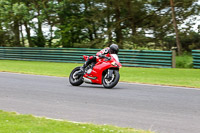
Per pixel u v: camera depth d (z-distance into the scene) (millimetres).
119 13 54625
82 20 56438
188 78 26531
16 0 58469
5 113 12719
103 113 13164
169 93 18422
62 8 56625
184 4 49125
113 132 9828
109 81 20156
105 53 20250
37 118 11812
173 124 11375
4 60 49656
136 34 52812
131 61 38375
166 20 51312
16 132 9602
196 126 11109
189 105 14812
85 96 17219
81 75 21047
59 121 11320
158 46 53031
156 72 31406
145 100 16078
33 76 27562
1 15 55500
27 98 16656
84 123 11094
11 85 21547
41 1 58625
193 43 52281
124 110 13734
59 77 27031
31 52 48031
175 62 35438
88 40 59281
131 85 22094
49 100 16109
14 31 62938
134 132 9961
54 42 62969
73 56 43469
